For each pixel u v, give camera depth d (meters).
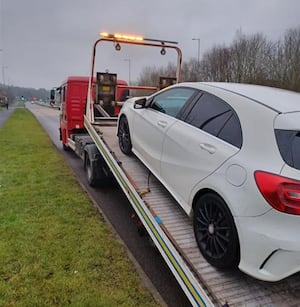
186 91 3.85
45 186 6.42
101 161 6.63
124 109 5.36
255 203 2.42
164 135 3.86
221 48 39.12
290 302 2.60
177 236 3.29
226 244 2.72
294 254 2.26
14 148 11.06
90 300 3.01
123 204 5.89
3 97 73.81
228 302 2.54
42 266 3.50
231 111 3.02
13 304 2.89
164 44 7.15
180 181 3.46
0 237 4.10
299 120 2.52
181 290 3.39
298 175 2.31
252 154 2.60
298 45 27.84
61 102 11.55
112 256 3.84
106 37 6.77
